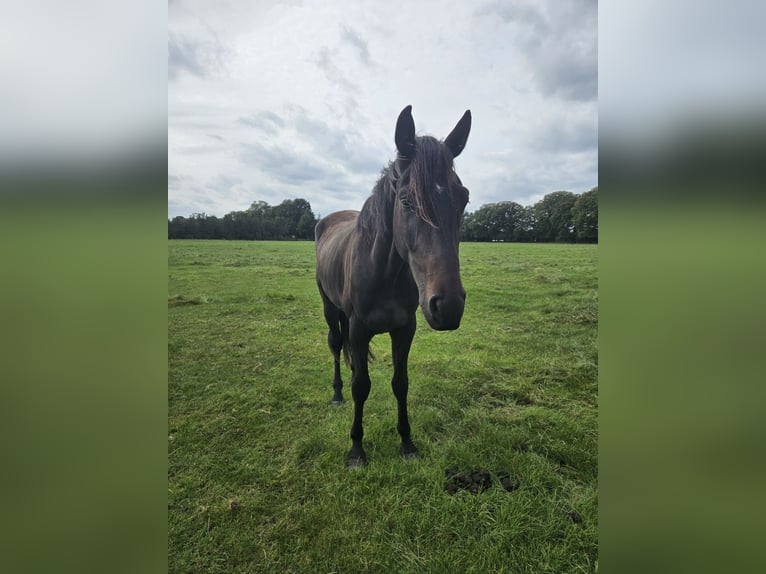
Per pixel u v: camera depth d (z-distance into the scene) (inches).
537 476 84.7
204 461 95.5
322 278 120.8
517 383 133.6
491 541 69.7
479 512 74.4
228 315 242.1
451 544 69.8
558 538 70.5
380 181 81.3
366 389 91.0
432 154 65.6
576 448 94.5
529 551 68.0
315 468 90.8
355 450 93.0
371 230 84.0
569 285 313.7
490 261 483.5
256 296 294.0
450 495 80.1
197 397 130.9
